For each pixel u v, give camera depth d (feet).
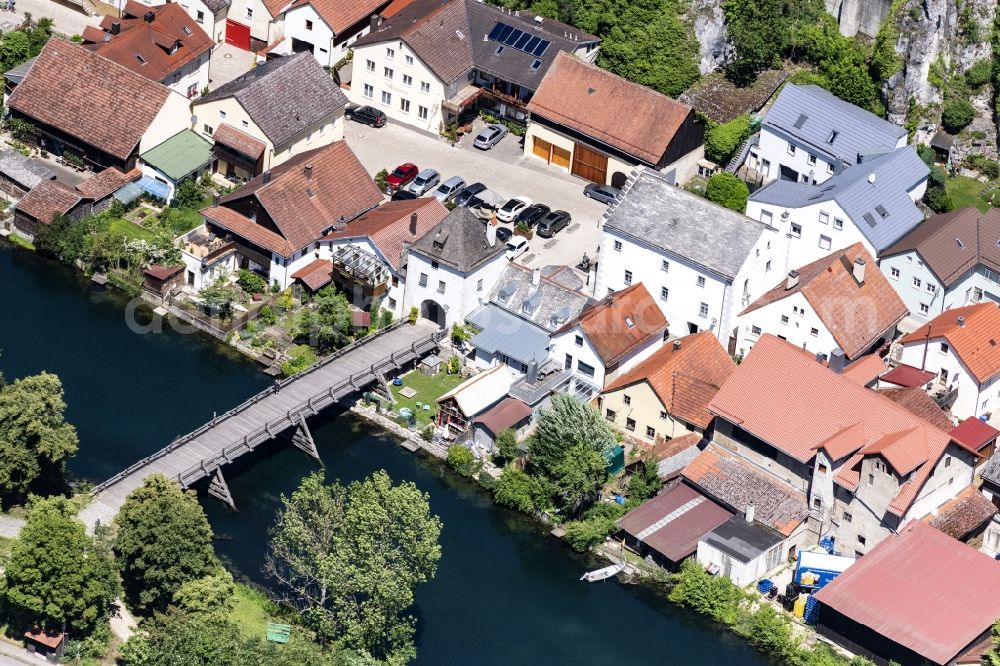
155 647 538.47
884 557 595.47
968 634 570.05
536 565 611.88
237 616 573.74
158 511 563.07
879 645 577.02
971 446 621.31
